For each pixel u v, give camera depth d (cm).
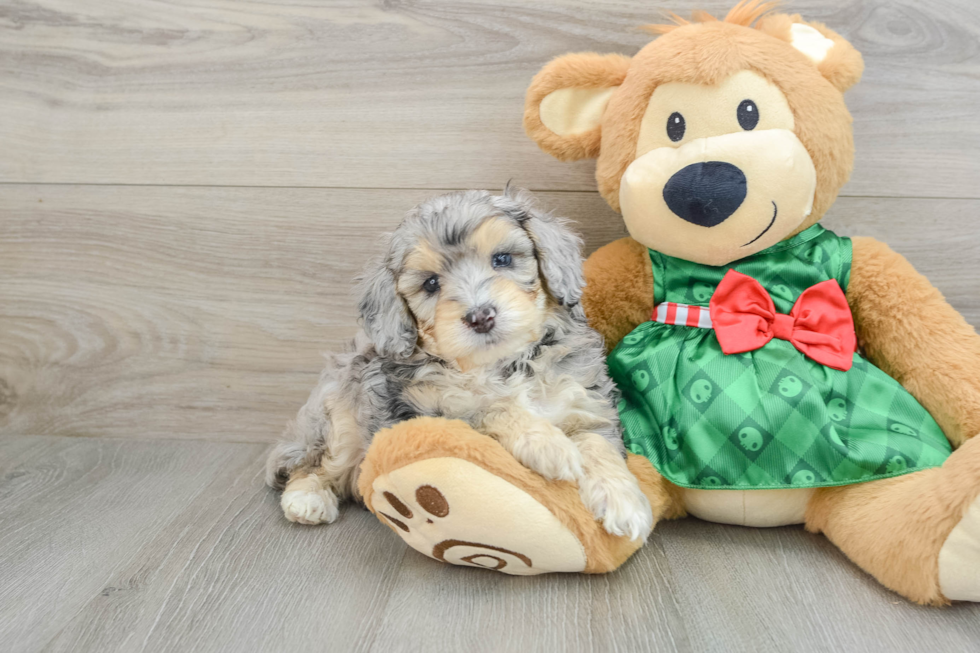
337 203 242
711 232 176
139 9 235
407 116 235
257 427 261
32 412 264
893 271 185
